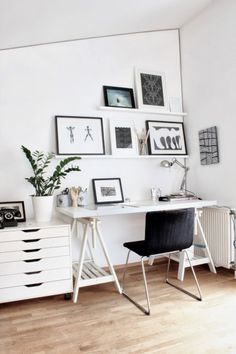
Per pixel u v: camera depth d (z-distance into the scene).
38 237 2.29
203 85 3.20
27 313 2.18
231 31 2.81
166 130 3.40
